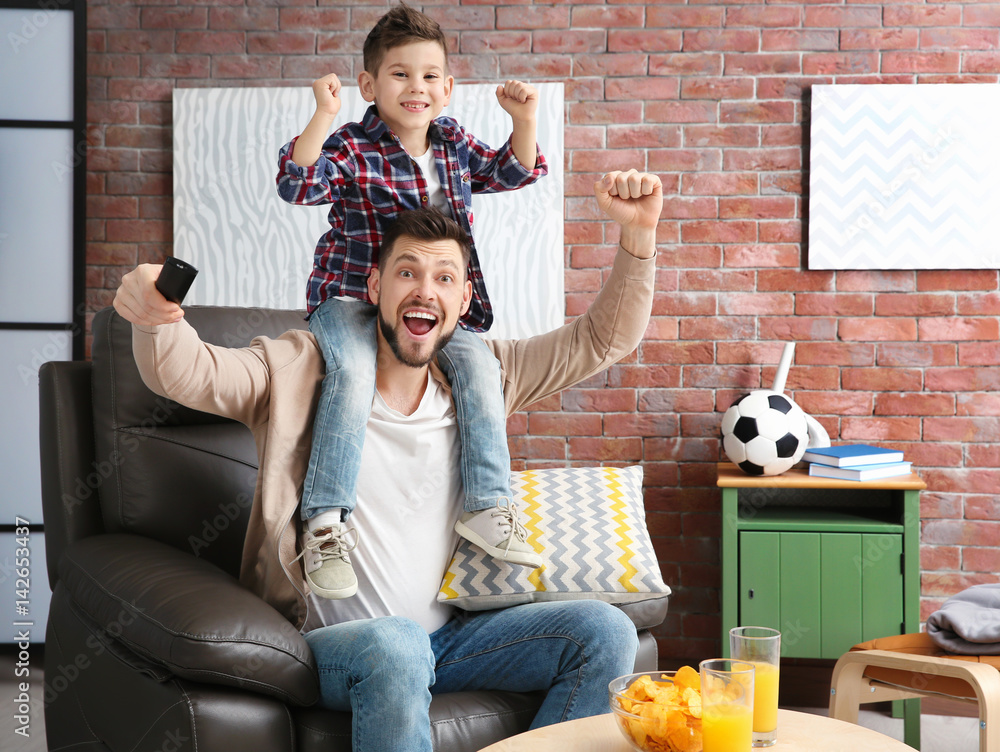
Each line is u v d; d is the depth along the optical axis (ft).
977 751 7.21
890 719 8.03
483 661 4.98
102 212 9.34
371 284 5.42
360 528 5.01
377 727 4.13
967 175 8.82
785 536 7.75
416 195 5.85
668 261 9.15
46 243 9.20
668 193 9.15
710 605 9.09
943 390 8.91
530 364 5.79
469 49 9.23
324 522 4.72
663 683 3.83
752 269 9.09
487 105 9.15
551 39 9.20
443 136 6.00
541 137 9.14
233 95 9.18
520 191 9.16
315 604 4.96
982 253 8.81
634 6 9.16
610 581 5.44
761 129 9.07
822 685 8.52
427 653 4.33
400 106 5.74
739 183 9.10
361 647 4.25
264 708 4.25
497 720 4.78
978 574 8.86
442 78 5.86
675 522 9.13
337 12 9.26
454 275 5.13
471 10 9.22
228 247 9.18
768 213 9.08
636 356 9.19
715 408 9.12
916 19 8.95
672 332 9.16
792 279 9.06
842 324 9.01
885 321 8.97
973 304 8.89
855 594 7.67
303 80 9.29
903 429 8.95
